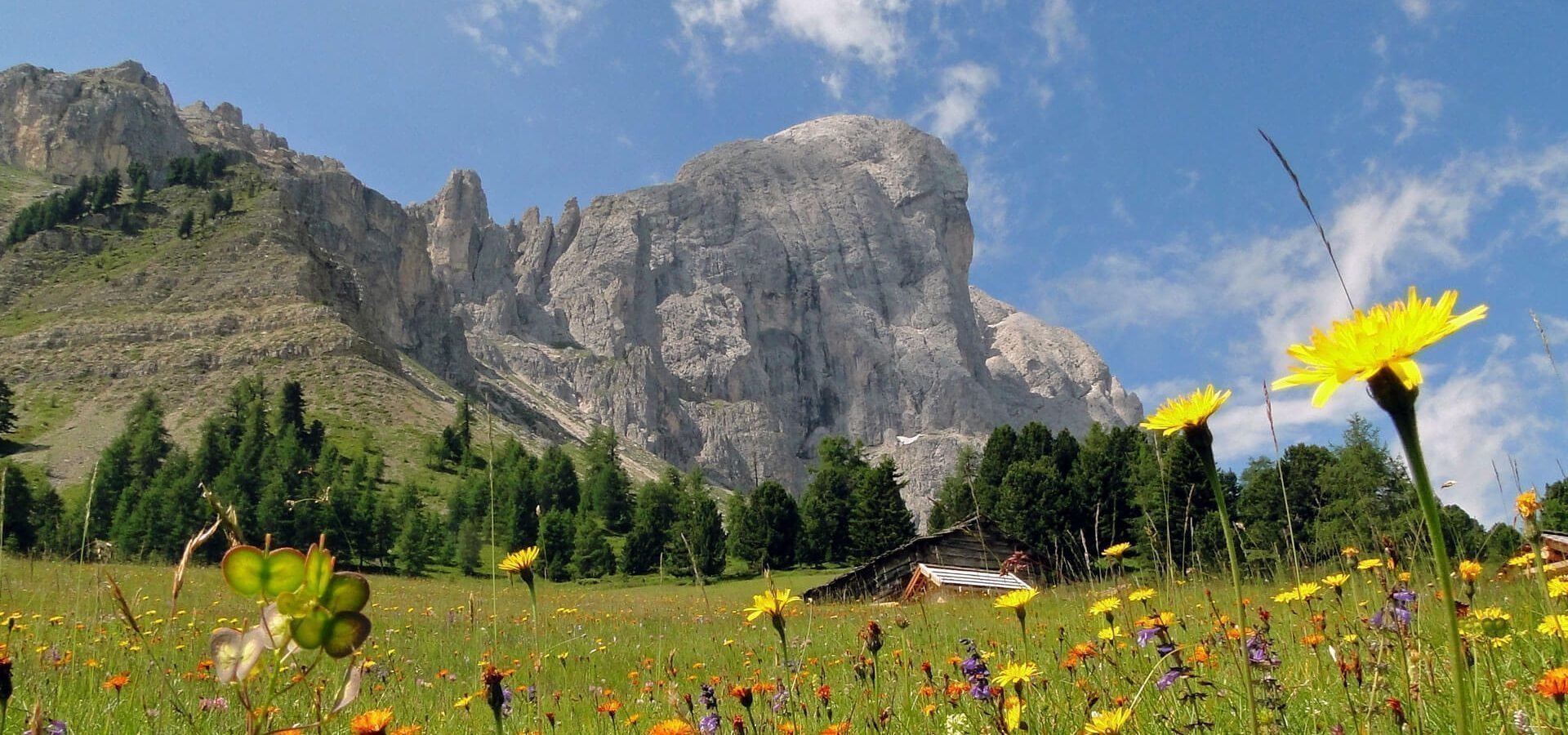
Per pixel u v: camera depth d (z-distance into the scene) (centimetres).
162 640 907
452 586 5244
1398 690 383
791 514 9550
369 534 7944
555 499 11738
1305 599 506
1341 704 384
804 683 632
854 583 3988
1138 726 382
